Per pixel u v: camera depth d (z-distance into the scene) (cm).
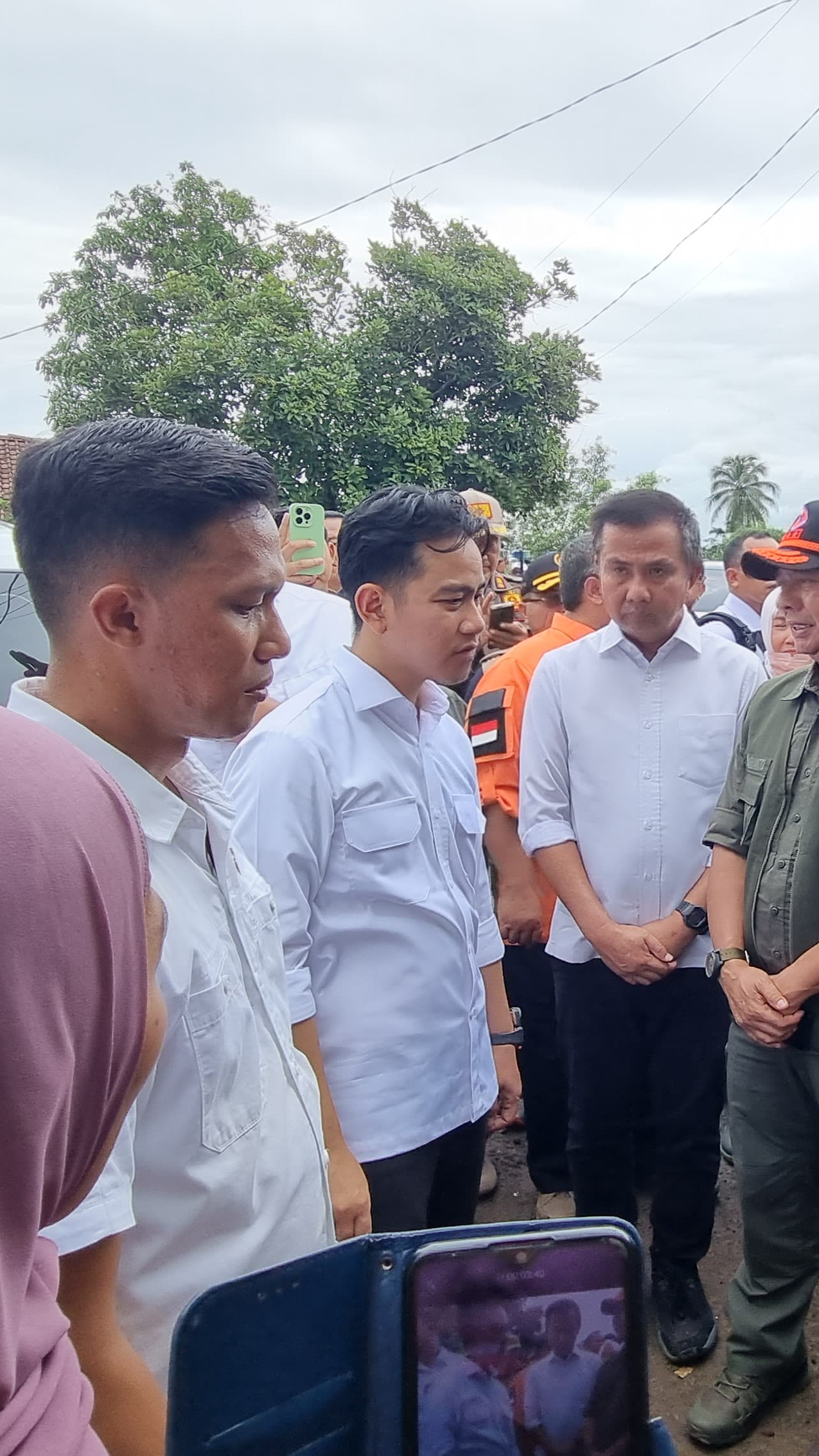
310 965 166
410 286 1236
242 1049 111
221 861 117
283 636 107
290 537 309
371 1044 166
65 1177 66
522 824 243
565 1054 245
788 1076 196
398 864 169
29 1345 60
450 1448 76
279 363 1171
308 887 161
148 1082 101
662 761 229
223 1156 107
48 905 56
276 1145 116
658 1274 240
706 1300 239
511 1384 77
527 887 287
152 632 100
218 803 120
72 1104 62
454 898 178
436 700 186
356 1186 153
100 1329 89
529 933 284
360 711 170
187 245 1444
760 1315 206
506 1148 332
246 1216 110
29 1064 55
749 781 203
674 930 222
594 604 290
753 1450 204
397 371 1228
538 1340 77
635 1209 249
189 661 101
